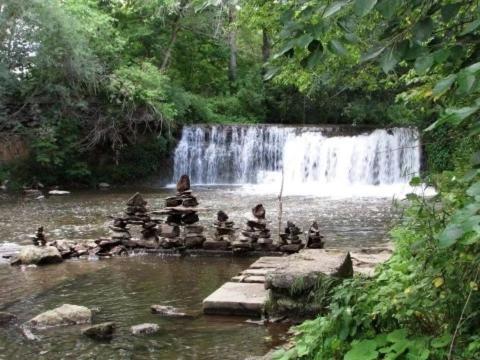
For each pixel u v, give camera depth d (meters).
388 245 9.80
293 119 32.75
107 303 6.98
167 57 30.34
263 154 26.06
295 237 9.66
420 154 22.91
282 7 7.77
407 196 3.41
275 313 6.01
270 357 4.52
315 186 23.80
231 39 34.12
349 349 3.46
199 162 26.80
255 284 7.02
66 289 7.73
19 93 24.66
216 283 7.89
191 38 33.53
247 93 32.78
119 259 9.70
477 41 1.90
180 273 8.53
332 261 6.23
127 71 24.97
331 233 12.12
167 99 27.30
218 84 35.50
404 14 1.99
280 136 25.80
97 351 5.30
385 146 23.84
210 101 32.12
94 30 24.83
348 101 29.09
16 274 8.69
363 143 24.31
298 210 15.98
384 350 3.19
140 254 10.05
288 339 5.39
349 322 3.49
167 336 5.66
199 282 7.96
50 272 8.79
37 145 23.56
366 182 24.19
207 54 35.53
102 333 5.72
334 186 23.66
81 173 24.42
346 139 24.64
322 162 24.97
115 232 10.29
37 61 23.23
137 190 23.78
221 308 6.28
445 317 3.14
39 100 24.55
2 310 6.78
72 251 10.00
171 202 10.12
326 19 1.99
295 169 25.41
